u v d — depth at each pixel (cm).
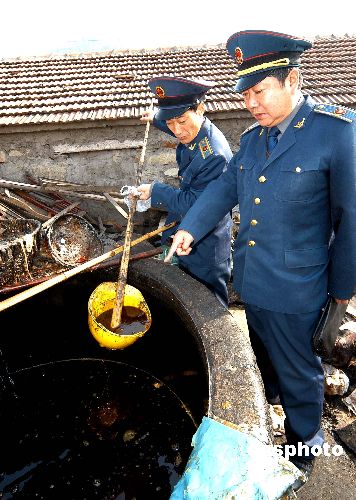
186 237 243
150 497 244
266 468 159
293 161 196
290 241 208
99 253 339
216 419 180
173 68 568
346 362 296
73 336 339
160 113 269
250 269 225
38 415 296
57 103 443
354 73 507
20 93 483
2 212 380
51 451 273
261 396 192
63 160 434
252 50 183
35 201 415
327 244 215
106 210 450
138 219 452
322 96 434
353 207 185
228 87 471
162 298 286
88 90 487
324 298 217
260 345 260
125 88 487
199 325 238
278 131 205
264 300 221
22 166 434
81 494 247
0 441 278
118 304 263
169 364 297
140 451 268
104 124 409
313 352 220
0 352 313
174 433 272
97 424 288
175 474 255
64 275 263
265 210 209
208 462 164
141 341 316
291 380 234
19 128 407
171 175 444
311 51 616
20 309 309
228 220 301
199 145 273
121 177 444
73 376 330
